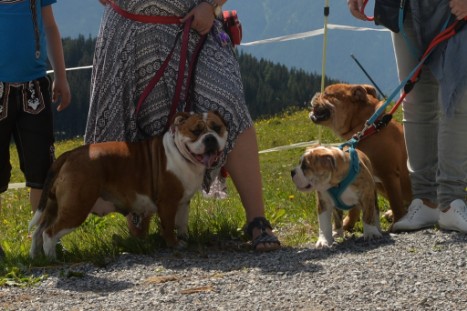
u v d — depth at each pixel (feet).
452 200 20.54
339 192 19.93
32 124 20.59
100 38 21.77
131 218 22.02
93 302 15.52
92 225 26.37
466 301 14.26
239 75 21.25
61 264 19.51
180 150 19.65
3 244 23.77
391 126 22.93
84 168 19.42
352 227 22.66
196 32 20.92
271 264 18.08
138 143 20.36
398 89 21.44
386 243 19.70
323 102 24.13
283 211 25.46
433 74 20.52
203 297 15.39
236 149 20.98
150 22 20.90
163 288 16.33
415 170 22.00
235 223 23.16
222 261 18.95
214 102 20.57
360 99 24.02
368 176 20.08
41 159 20.77
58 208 19.71
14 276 17.98
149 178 20.08
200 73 20.72
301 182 19.77
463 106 20.08
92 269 18.72
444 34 20.12
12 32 20.18
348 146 21.38
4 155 21.04
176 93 20.77
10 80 20.18
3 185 21.45
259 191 21.12
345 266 17.21
